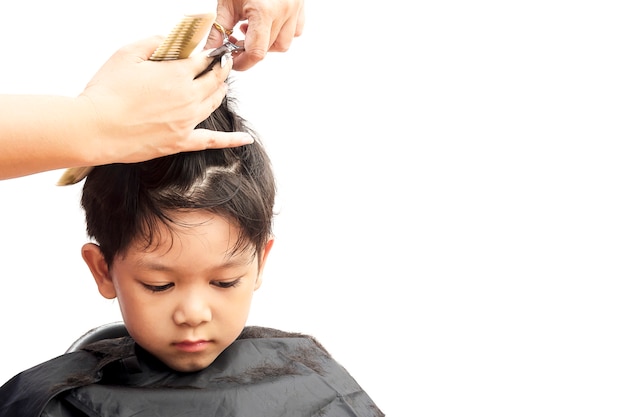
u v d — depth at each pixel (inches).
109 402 49.1
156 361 51.3
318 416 52.2
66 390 49.3
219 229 47.3
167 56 43.5
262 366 53.9
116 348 52.9
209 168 47.9
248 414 50.5
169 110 42.4
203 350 49.4
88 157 41.8
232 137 45.3
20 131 40.4
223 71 44.6
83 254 50.2
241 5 49.3
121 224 47.5
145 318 48.1
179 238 46.8
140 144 42.5
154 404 49.6
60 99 41.4
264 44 47.6
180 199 46.8
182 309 47.8
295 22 50.1
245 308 49.6
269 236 51.3
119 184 47.8
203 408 50.1
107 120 41.6
